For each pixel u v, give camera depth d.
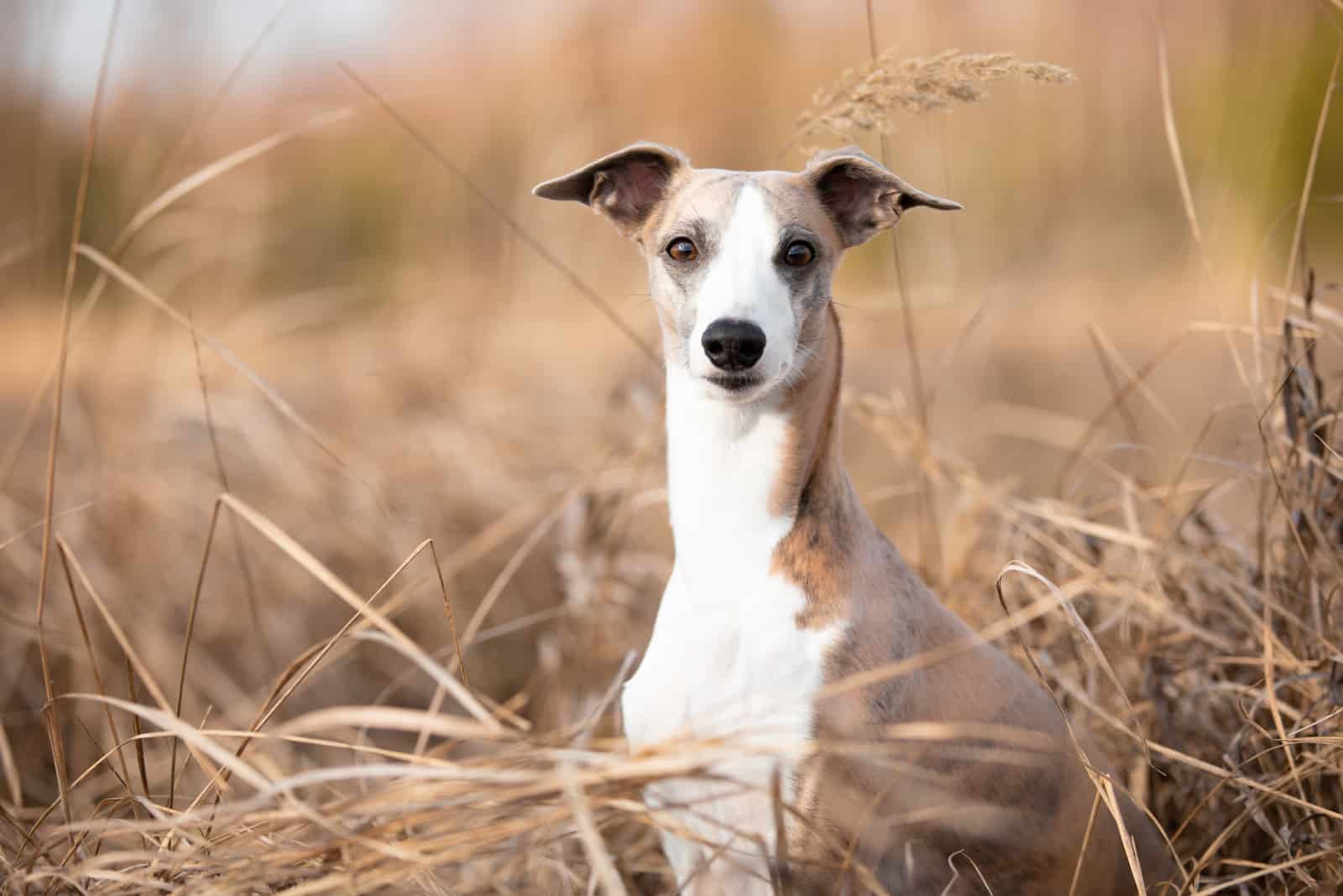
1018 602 5.30
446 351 9.23
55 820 4.89
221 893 3.16
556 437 7.86
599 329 9.57
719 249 4.10
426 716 3.05
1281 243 10.66
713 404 4.04
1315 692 4.33
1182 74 12.30
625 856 4.46
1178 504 5.65
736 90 12.55
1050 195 12.40
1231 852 4.38
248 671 6.48
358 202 11.75
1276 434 4.80
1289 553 4.75
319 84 11.53
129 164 9.49
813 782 3.78
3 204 9.39
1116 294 11.68
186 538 7.05
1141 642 4.91
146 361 7.99
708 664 3.97
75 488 7.05
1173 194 12.39
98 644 6.03
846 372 9.79
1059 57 12.48
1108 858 4.24
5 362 9.28
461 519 7.25
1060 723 4.29
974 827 4.00
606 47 11.48
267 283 11.44
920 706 3.96
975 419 8.91
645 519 6.96
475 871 4.02
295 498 7.27
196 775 5.46
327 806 3.32
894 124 4.54
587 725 3.99
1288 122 10.70
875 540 4.21
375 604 6.80
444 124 11.38
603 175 4.64
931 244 10.74
